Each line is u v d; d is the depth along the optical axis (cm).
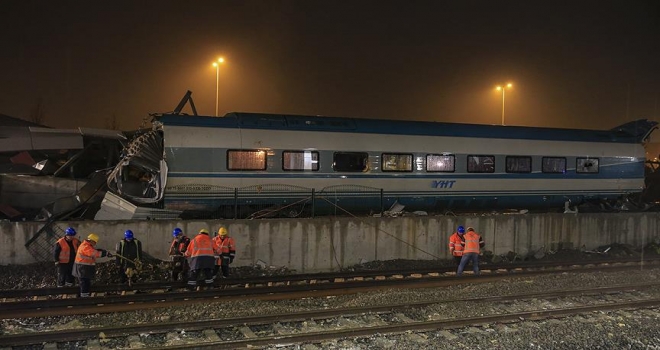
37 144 1919
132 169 1725
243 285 1362
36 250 1458
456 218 1845
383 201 1928
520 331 934
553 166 2214
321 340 854
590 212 2312
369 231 1717
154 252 1513
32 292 1178
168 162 1652
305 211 1844
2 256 1439
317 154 1823
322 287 1297
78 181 1931
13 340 820
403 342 863
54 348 805
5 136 2038
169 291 1255
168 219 1562
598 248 2106
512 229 1942
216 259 1324
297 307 1102
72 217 1688
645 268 1691
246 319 940
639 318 1044
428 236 1803
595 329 959
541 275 1516
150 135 1700
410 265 1719
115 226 1495
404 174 1945
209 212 1736
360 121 1947
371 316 1009
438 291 1271
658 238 2231
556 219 2027
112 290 1240
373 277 1501
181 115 1719
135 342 838
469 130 2103
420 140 1984
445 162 2016
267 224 1594
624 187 2377
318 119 1888
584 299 1197
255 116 1806
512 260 1888
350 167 1872
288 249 1616
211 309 1066
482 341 882
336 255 1670
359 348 832
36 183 1894
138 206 1675
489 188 2088
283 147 1780
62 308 1047
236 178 1719
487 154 2088
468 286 1337
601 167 2319
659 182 2855
